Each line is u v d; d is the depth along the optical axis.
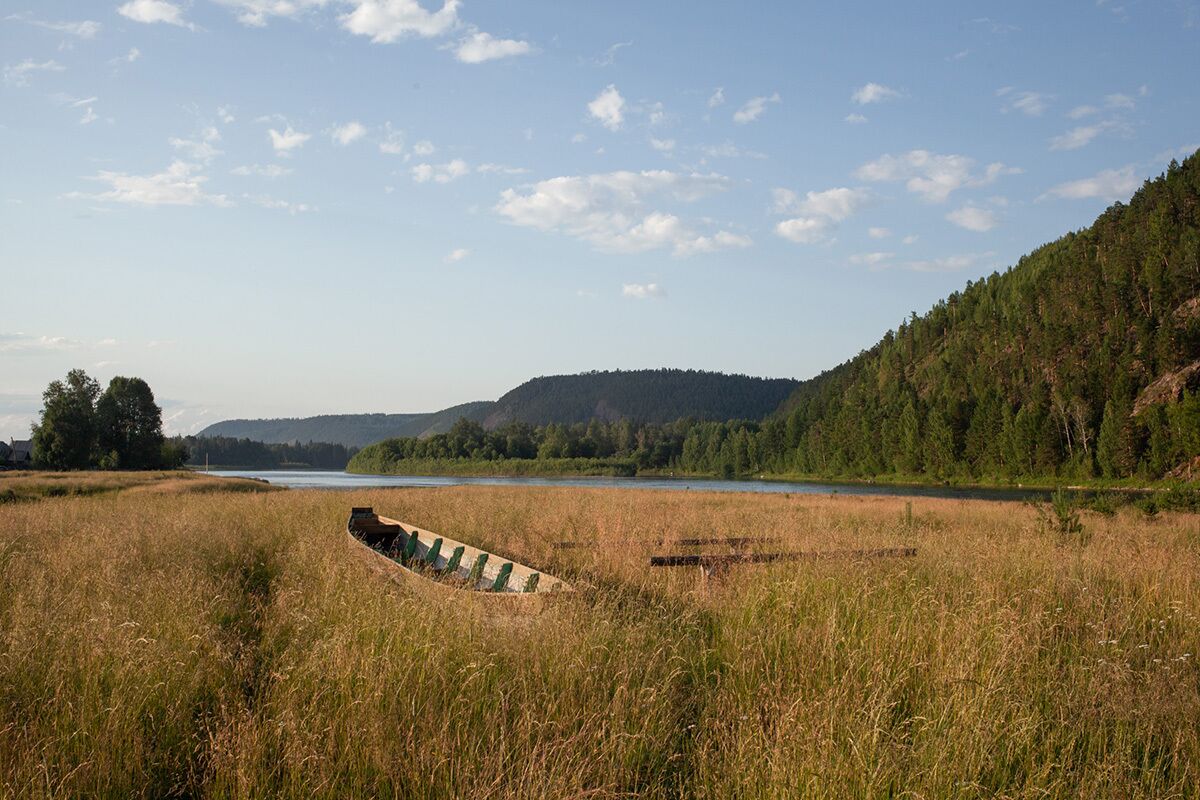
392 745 4.86
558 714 5.37
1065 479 86.25
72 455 82.06
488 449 167.50
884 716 5.15
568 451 167.75
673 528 15.83
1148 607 8.12
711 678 6.64
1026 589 8.45
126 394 88.62
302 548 11.95
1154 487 74.25
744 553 10.80
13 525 15.55
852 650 6.50
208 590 8.89
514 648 6.46
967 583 8.90
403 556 14.90
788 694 5.57
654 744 5.17
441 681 5.74
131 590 8.67
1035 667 6.20
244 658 6.86
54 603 8.06
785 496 36.69
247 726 5.14
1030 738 4.93
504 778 4.55
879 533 15.45
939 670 5.92
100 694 5.56
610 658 6.20
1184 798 4.53
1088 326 111.94
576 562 11.77
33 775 4.45
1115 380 92.12
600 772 4.68
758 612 8.00
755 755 4.82
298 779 4.63
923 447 107.50
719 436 163.75
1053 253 163.62
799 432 145.62
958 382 120.31
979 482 96.38
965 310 156.25
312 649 6.54
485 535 15.05
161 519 16.80
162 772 4.99
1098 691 5.71
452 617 7.07
